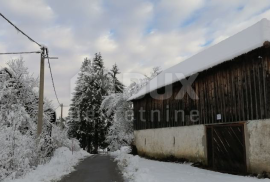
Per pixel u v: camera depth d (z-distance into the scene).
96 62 42.94
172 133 16.14
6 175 10.20
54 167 13.33
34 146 13.30
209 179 9.26
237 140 10.56
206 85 12.81
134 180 9.73
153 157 18.86
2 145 10.35
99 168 14.18
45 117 20.52
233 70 10.97
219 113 11.70
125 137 27.52
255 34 10.14
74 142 30.83
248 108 10.05
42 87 14.69
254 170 9.62
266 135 9.21
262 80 9.48
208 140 12.48
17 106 17.48
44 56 14.86
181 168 12.45
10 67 20.20
